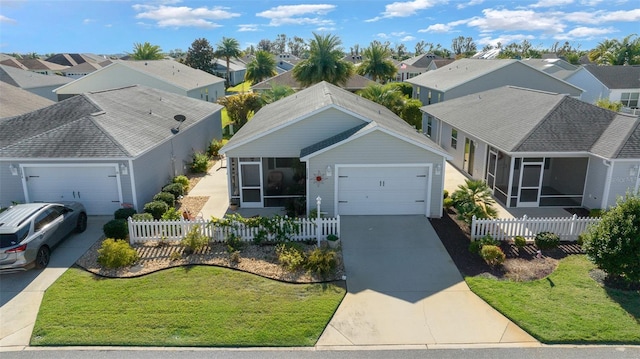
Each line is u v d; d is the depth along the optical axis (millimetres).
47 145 16500
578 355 8773
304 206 16750
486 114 22938
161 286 11391
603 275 11867
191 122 24688
